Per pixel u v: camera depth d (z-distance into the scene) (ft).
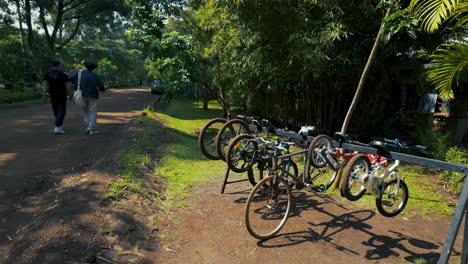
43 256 8.71
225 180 15.51
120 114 39.63
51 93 23.56
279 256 10.50
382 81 26.61
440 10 10.19
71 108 42.55
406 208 14.61
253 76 26.04
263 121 14.97
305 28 20.79
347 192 10.84
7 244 9.30
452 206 15.15
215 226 12.27
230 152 12.93
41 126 27.63
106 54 140.56
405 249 11.17
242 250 10.75
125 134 24.67
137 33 28.94
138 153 19.17
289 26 20.71
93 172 14.61
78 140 22.11
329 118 28.68
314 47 20.57
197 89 35.45
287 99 30.17
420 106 34.45
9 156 17.71
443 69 11.59
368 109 28.25
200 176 17.72
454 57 11.16
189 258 10.16
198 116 43.75
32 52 69.72
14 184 13.65
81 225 10.25
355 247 11.20
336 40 22.40
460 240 11.96
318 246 11.18
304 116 30.35
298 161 19.10
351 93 27.68
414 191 16.89
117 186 13.29
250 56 23.09
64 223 10.14
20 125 27.73
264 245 11.10
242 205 14.23
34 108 41.45
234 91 31.45
